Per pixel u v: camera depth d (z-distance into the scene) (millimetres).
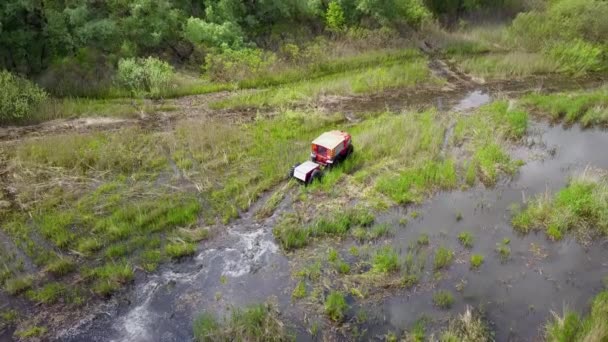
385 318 13094
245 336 12289
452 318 13125
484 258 15398
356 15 34094
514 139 22750
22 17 24344
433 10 38875
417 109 25844
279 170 19359
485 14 40094
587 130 24094
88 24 25438
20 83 22562
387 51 32781
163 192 17906
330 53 31266
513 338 12562
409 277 14328
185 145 21125
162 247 15406
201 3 31594
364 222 16703
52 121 22453
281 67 29109
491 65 31438
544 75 31188
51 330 12477
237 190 18141
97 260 14727
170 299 13578
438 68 31797
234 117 24016
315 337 12500
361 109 25688
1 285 13727
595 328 12047
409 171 19438
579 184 18234
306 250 15523
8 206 16766
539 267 15086
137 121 23094
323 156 18734
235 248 15508
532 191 18828
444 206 17906
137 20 27438
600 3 34250
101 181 18438
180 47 29234
